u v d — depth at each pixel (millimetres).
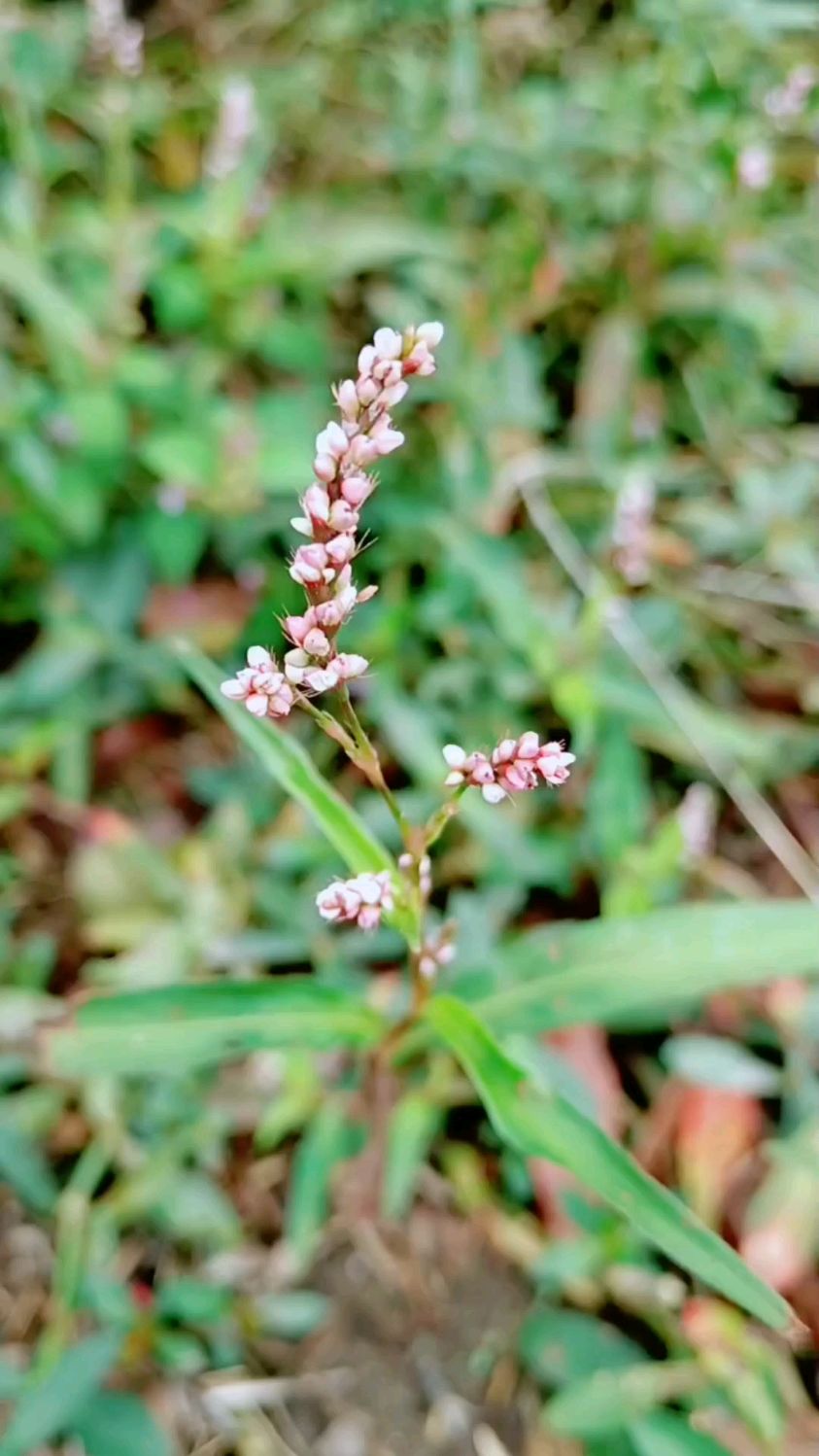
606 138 235
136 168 246
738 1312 150
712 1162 159
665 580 211
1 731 185
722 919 126
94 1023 123
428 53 263
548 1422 139
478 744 186
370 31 263
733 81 236
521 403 215
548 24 269
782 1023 166
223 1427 147
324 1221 158
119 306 206
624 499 182
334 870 175
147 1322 146
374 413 87
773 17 230
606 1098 163
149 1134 160
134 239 212
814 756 197
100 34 228
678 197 228
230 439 190
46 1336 145
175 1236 158
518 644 187
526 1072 114
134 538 199
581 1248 149
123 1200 154
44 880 180
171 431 194
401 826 111
